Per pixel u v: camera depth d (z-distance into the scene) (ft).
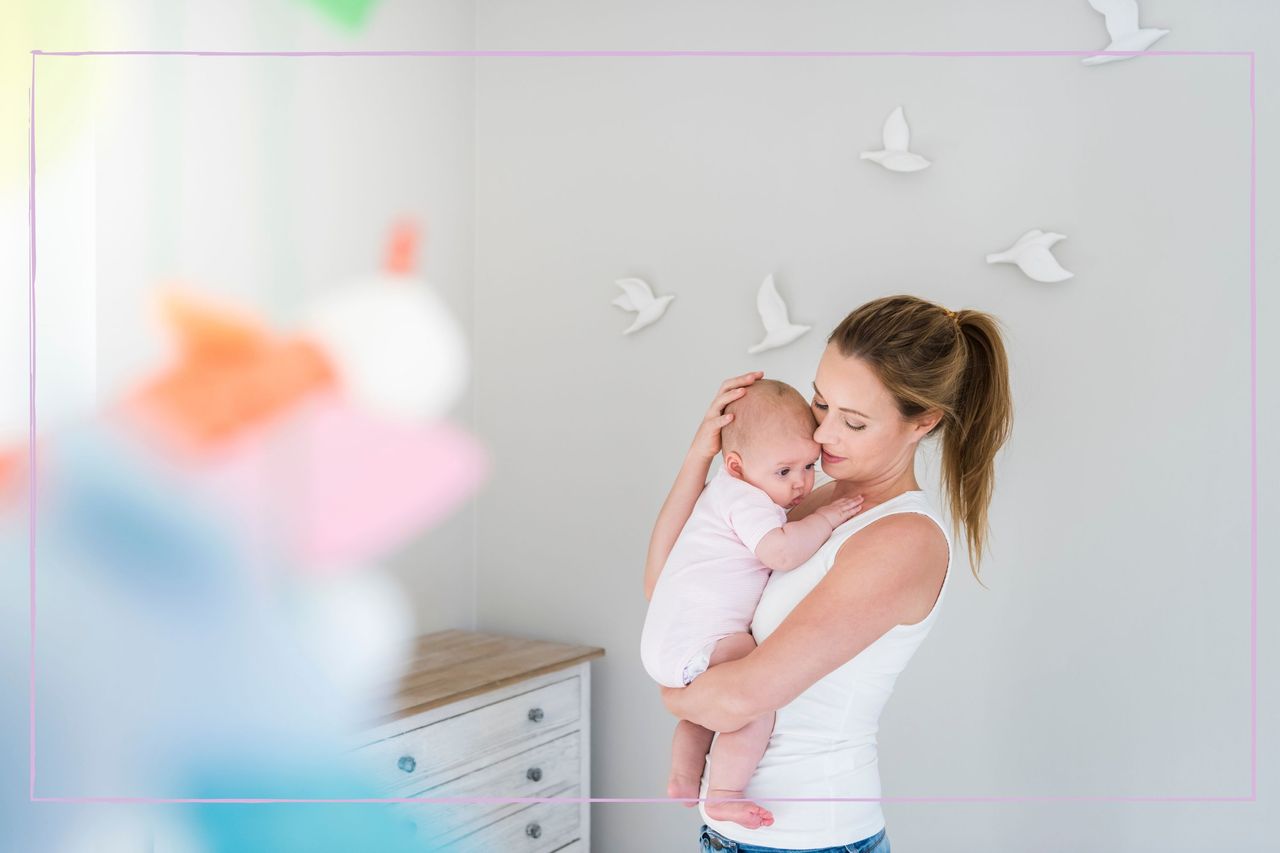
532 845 6.30
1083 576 5.52
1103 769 5.50
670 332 6.64
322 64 6.65
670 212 6.64
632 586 6.77
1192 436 5.30
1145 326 5.38
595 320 6.87
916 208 5.90
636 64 6.76
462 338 7.20
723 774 4.00
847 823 3.92
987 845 5.74
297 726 5.91
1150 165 5.37
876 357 4.02
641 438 6.73
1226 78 5.21
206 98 6.12
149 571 5.90
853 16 6.11
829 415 4.15
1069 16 5.56
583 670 6.65
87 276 5.65
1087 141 5.49
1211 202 5.25
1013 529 5.65
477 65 7.32
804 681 3.70
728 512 4.21
